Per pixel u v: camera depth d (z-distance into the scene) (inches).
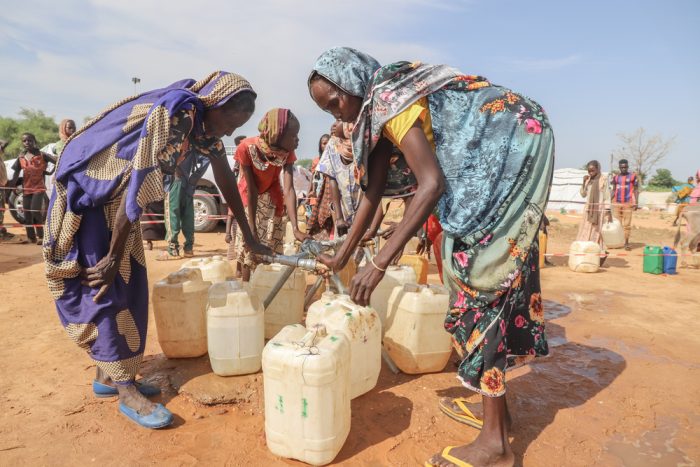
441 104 86.0
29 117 2242.9
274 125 148.3
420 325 130.3
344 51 87.4
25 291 223.3
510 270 87.6
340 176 173.9
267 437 97.5
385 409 116.2
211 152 119.9
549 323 191.3
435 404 118.6
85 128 103.1
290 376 91.6
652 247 311.1
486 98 86.5
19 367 138.0
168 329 135.2
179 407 116.2
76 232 103.4
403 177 104.4
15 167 374.3
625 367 146.3
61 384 127.7
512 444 103.7
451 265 91.3
